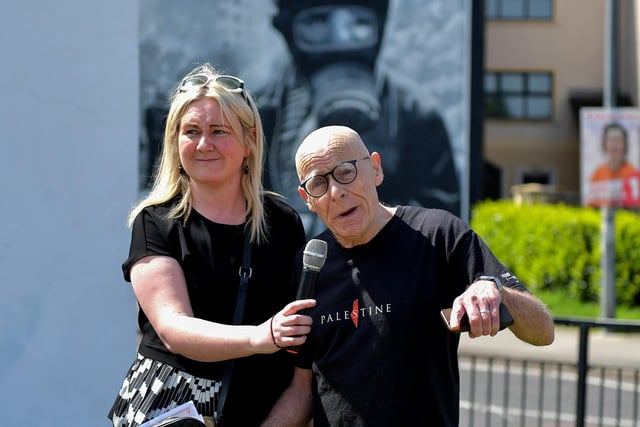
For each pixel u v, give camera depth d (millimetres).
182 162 3385
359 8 13992
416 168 14055
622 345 13414
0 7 4125
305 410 3305
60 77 4223
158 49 13797
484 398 10047
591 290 16422
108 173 4293
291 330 2898
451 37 13922
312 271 2984
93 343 4258
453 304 2826
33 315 4180
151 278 3258
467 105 13938
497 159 36125
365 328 3029
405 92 14016
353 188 3014
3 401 4137
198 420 3053
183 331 3090
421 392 2992
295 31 14000
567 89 35625
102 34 4289
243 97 3451
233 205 3479
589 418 9273
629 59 32719
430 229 3078
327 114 14016
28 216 4180
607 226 14398
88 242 4258
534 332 2941
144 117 13703
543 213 18156
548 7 35438
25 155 4180
